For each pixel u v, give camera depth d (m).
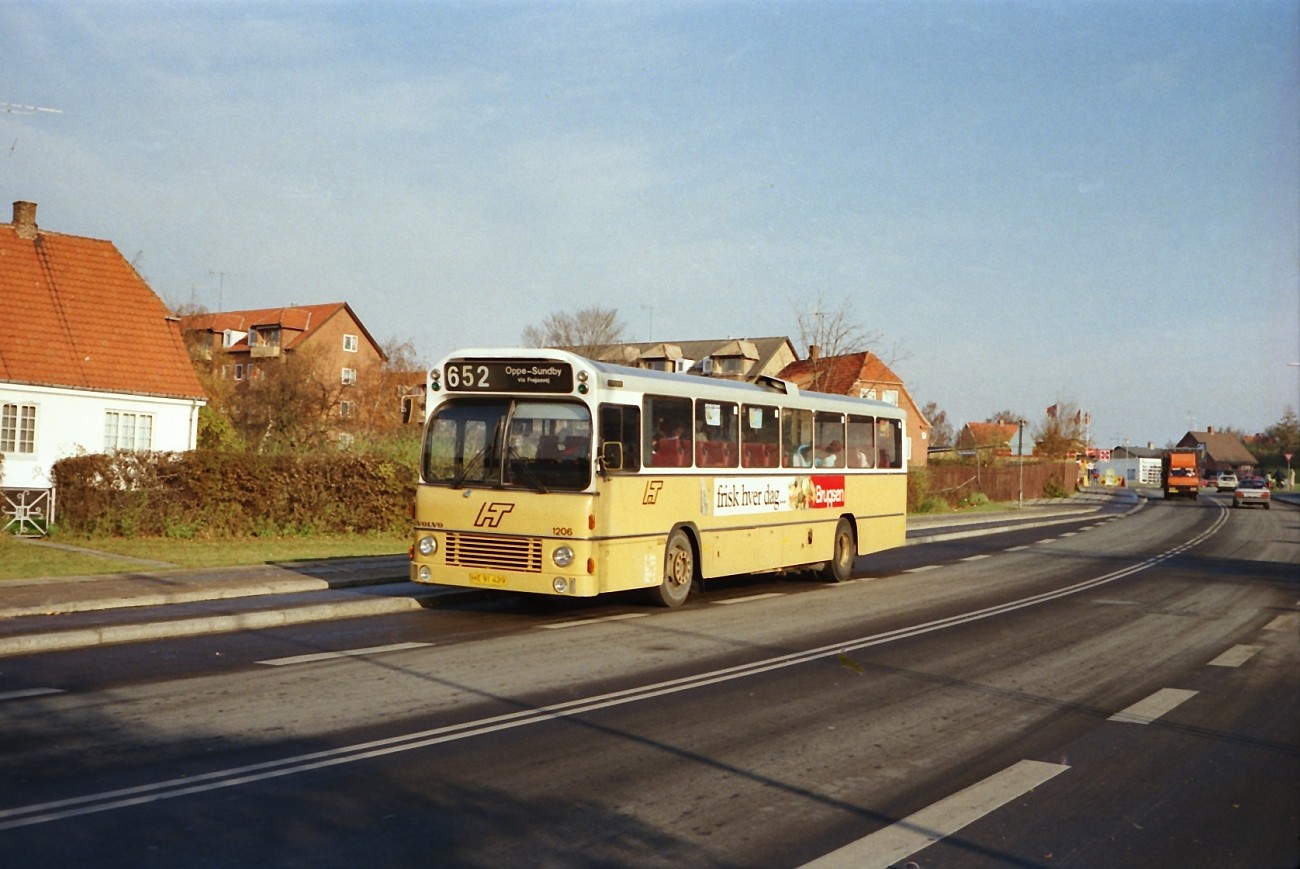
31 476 30.59
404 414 14.42
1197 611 15.92
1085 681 10.37
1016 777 6.98
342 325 79.12
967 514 47.72
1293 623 14.66
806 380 67.62
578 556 13.09
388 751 7.09
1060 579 20.48
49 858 5.04
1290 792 6.77
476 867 5.13
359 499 23.88
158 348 34.06
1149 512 55.16
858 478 20.11
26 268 33.09
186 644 11.25
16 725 7.56
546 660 10.68
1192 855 5.61
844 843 5.64
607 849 5.44
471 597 15.80
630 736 7.73
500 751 7.21
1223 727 8.52
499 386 13.76
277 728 7.61
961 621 14.35
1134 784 6.89
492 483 13.60
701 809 6.13
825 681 9.98
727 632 12.87
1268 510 60.59
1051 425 88.12
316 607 13.48
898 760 7.33
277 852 5.22
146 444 32.94
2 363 30.36
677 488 14.91
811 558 18.41
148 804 5.88
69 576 15.41
